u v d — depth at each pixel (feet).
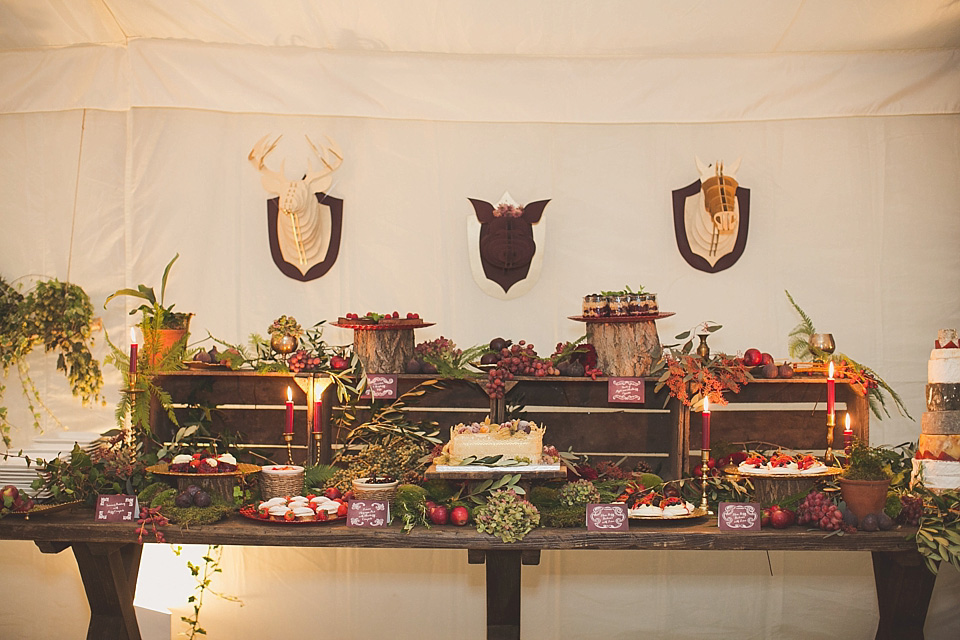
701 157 11.87
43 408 11.78
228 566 11.79
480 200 11.76
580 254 11.91
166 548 11.78
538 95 11.74
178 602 11.71
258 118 11.91
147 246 11.84
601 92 11.71
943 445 8.98
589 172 11.92
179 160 11.88
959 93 11.53
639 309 10.16
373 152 11.94
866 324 11.70
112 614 9.64
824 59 11.59
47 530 8.60
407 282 11.91
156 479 9.43
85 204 11.87
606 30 11.04
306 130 11.91
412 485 9.08
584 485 9.06
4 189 11.91
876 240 11.74
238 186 11.91
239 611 11.75
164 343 10.43
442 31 11.13
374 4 10.58
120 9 10.95
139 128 11.84
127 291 10.55
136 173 11.84
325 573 11.78
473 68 11.74
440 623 11.75
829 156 11.81
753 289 11.81
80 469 9.36
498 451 9.04
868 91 11.58
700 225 11.68
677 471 10.17
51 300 11.59
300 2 10.61
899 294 11.70
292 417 10.08
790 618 11.75
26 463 9.86
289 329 10.68
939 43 11.36
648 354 10.21
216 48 11.66
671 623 11.78
